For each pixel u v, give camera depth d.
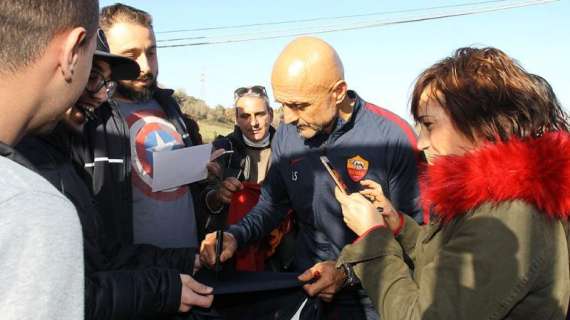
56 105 0.88
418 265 1.47
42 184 0.74
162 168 2.12
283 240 3.01
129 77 1.67
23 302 0.66
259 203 2.62
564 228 1.23
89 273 1.32
